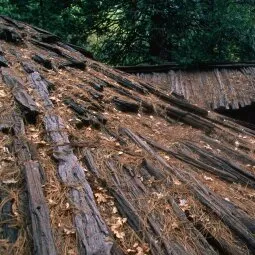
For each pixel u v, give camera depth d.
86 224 3.04
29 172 3.41
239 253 3.21
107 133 4.55
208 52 14.96
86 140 4.21
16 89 4.73
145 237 3.11
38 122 4.28
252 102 10.02
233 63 12.33
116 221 3.22
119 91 5.99
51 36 7.72
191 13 14.78
